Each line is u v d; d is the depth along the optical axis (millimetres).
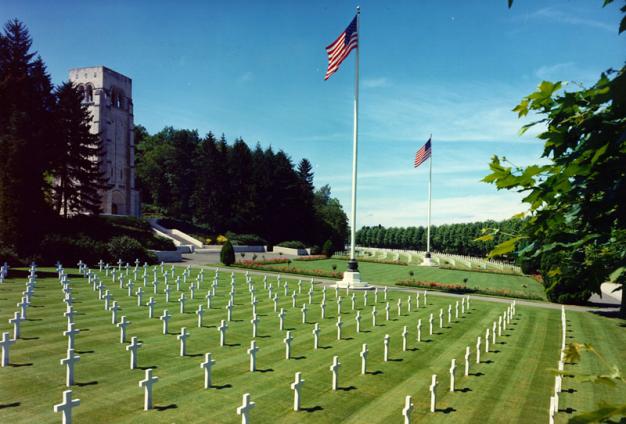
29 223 40438
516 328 22125
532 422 10828
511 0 2881
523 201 4117
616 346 19219
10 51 59656
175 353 14781
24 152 41438
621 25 2855
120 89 75875
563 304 30672
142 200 110438
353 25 31047
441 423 10594
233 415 10258
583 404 12203
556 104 4211
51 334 16094
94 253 40906
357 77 33062
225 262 49281
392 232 149375
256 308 23781
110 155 73250
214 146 92875
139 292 22516
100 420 9656
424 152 54781
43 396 10703
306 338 17859
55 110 57062
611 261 4605
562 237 4461
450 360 15875
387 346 15328
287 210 95625
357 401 11680
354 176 34281
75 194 56906
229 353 15211
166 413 10188
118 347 15008
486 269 57750
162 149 109000
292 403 11234
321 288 33969
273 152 103125
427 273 51500
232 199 93062
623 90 2469
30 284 22516
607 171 3738
